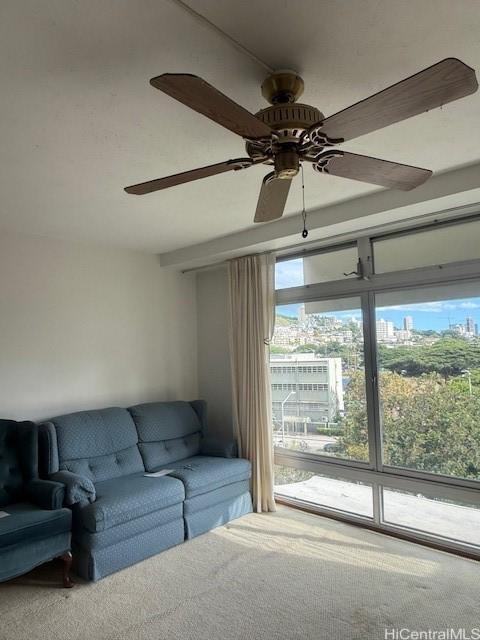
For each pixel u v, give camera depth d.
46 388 3.55
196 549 3.03
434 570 2.68
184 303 4.66
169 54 1.47
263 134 1.39
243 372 3.97
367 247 3.40
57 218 3.19
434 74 1.08
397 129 2.03
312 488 3.81
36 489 2.75
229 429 4.38
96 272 3.96
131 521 2.82
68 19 1.30
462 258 2.95
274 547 3.04
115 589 2.54
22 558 2.40
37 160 2.25
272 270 3.87
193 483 3.23
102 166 2.34
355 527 3.37
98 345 3.92
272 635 2.11
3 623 2.24
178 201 2.91
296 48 1.45
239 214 3.22
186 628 2.18
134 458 3.53
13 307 3.41
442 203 2.71
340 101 1.77
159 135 2.01
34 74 1.55
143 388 4.23
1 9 1.25
